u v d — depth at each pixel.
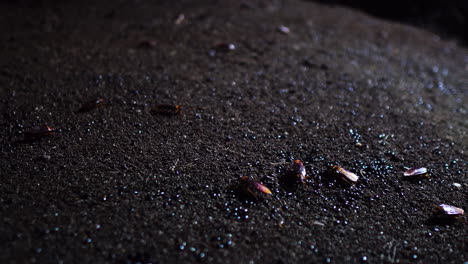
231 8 1.15
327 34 1.06
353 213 0.64
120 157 0.68
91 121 0.73
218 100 0.79
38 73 0.82
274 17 1.12
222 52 0.91
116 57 0.87
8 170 0.65
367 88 0.86
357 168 0.69
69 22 1.00
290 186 0.66
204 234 0.60
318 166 0.69
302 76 0.87
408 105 0.83
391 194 0.67
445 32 1.39
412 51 1.09
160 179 0.65
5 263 0.56
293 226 0.62
